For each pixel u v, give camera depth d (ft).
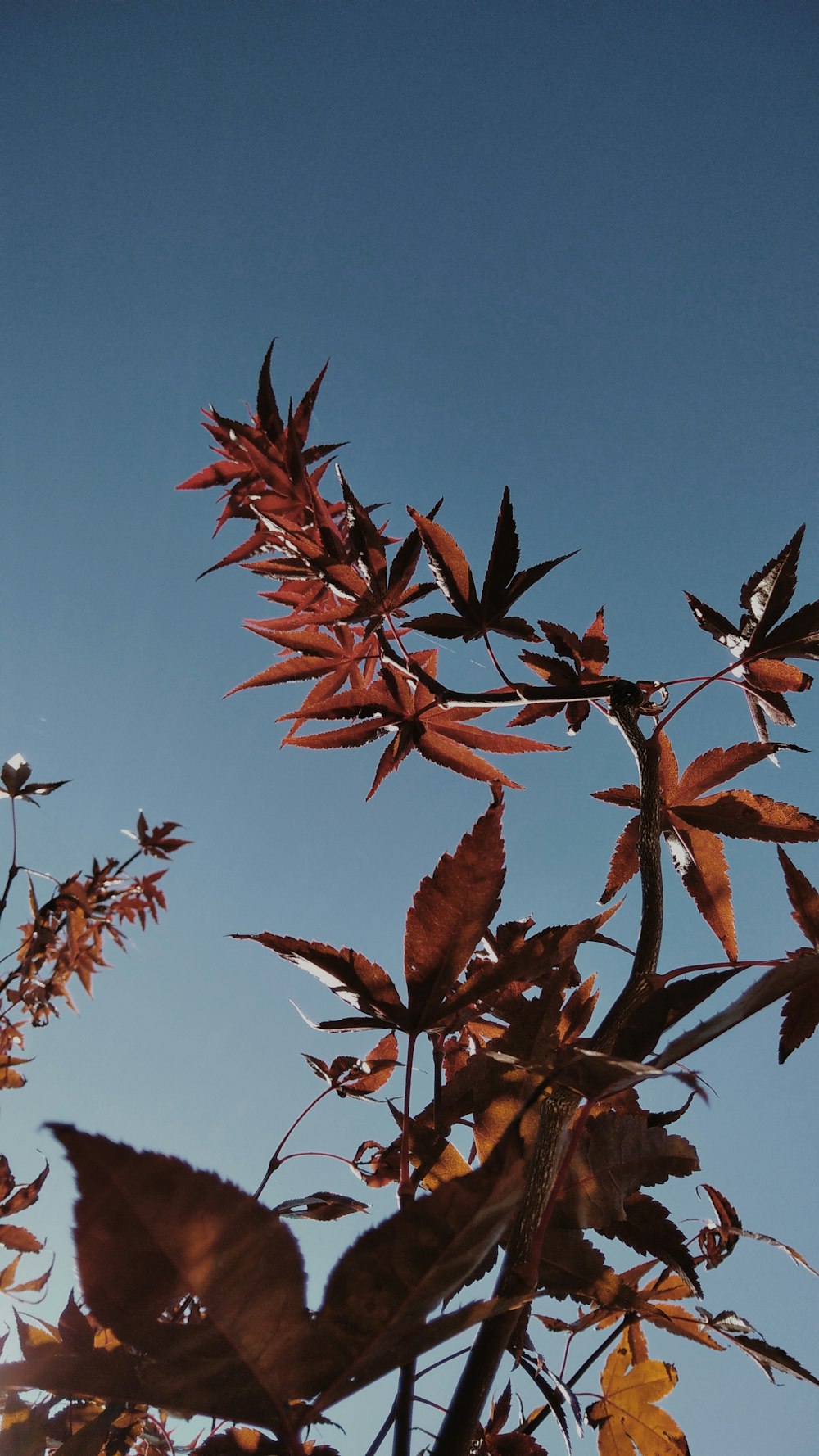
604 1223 1.23
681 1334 1.35
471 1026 1.51
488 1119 1.18
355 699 1.73
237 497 1.65
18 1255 1.45
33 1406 1.31
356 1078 1.58
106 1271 0.72
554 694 1.48
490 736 1.73
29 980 1.47
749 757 1.61
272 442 1.64
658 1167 1.26
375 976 1.29
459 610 1.65
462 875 1.29
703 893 1.58
